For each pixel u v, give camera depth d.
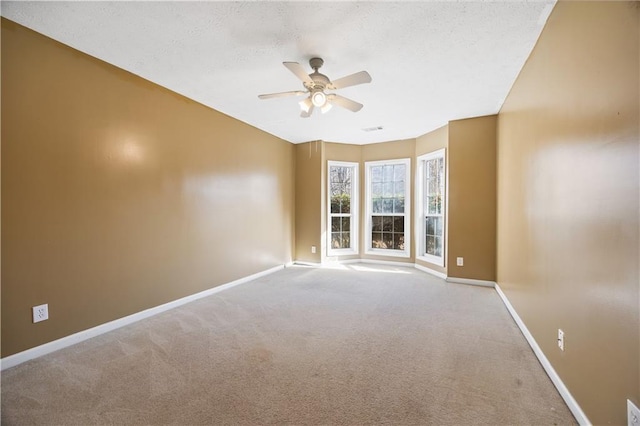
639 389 1.11
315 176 5.76
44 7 1.91
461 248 4.37
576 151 1.61
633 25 1.14
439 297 3.70
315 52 2.49
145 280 3.01
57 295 2.32
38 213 2.21
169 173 3.27
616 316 1.25
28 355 2.15
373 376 1.97
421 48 2.43
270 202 5.13
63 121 2.35
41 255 2.22
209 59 2.61
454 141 4.38
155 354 2.26
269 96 2.75
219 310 3.24
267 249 5.03
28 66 2.15
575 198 1.62
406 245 5.60
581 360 1.53
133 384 1.87
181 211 3.42
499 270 3.85
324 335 2.60
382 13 1.99
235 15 2.01
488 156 4.17
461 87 3.19
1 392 1.79
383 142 5.85
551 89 1.97
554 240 1.91
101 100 2.61
